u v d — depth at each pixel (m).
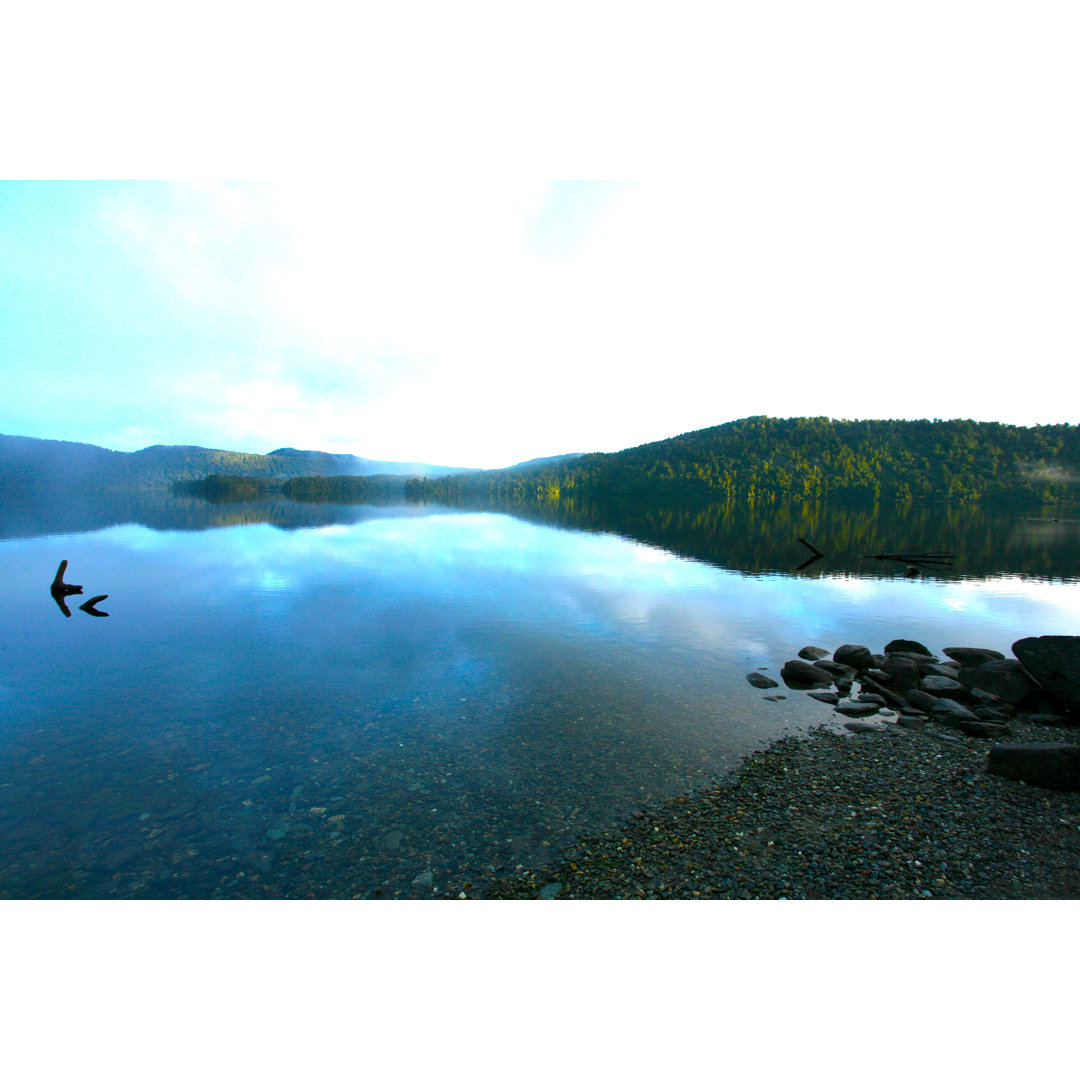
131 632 16.44
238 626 17.06
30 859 6.02
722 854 5.90
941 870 5.59
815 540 48.53
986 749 8.67
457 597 21.52
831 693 11.17
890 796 7.13
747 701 10.77
